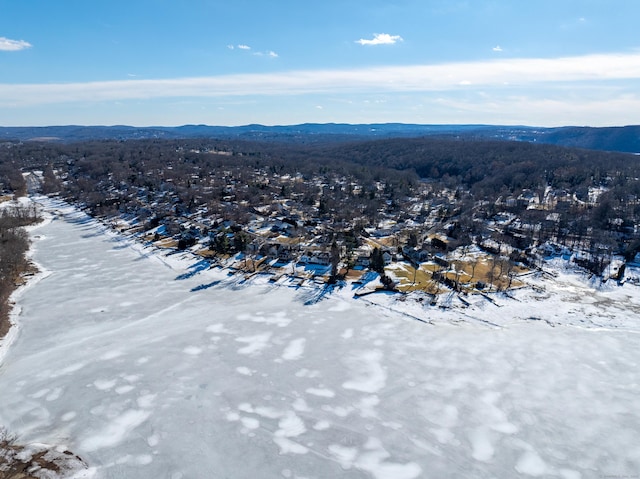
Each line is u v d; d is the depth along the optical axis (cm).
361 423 4897
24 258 10000
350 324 7162
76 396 5266
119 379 5616
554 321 7294
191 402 5203
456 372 5850
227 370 5844
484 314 7488
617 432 4791
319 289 8506
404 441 4644
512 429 4828
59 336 6662
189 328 6981
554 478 4209
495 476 4222
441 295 8150
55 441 4575
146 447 4509
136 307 7712
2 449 4438
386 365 6003
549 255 10550
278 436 4691
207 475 4178
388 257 9956
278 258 10138
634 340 6694
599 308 7800
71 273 9369
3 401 5153
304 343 6556
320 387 5516
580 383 5631
